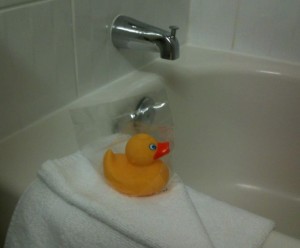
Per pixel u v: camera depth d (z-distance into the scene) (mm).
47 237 500
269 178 1142
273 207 1106
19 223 523
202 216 484
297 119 1046
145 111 803
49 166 526
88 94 808
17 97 638
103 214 460
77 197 480
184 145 1075
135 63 944
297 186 1115
